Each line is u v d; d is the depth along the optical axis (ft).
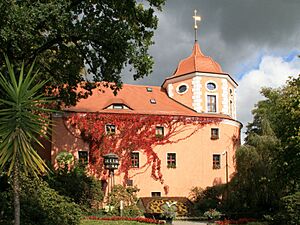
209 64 147.02
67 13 63.05
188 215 116.57
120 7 72.54
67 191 92.38
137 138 126.82
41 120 28.07
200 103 140.77
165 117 131.03
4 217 46.26
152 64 72.38
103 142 123.13
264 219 89.97
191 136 132.77
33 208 48.85
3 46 59.26
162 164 127.95
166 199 119.85
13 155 27.07
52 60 77.20
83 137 121.70
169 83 147.64
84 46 75.10
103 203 113.39
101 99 133.28
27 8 59.26
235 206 106.52
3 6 55.06
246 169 108.27
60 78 77.71
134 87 147.95
